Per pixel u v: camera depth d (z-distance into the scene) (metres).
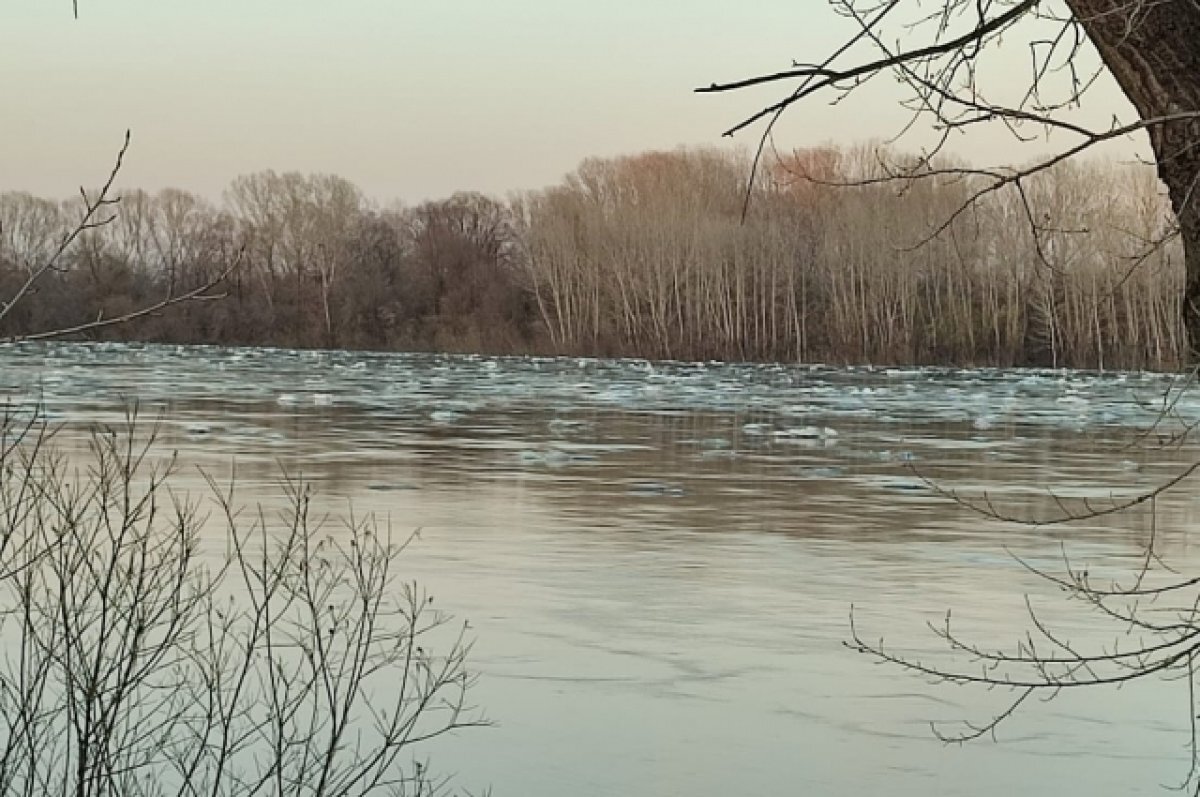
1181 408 28.33
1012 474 23.89
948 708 9.66
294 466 22.89
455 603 12.33
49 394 38.00
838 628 11.88
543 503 19.23
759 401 42.66
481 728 8.88
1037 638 11.57
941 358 69.38
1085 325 65.81
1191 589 13.63
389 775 7.89
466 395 43.44
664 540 16.25
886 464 25.25
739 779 8.18
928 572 14.46
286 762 6.56
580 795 7.72
